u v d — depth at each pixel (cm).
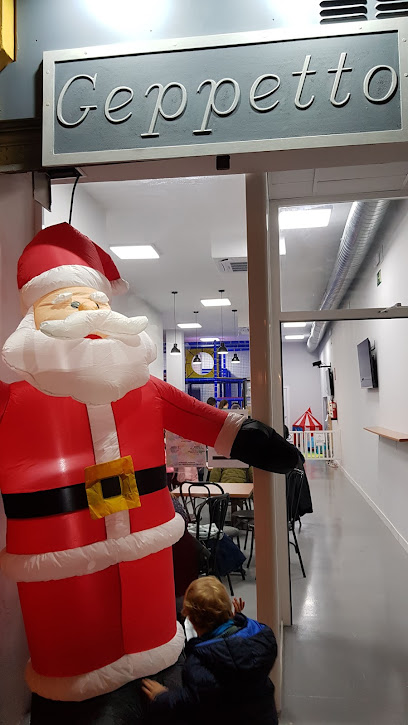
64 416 174
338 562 462
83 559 164
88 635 167
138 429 183
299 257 423
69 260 183
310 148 193
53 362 166
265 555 233
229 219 512
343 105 193
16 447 172
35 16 217
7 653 204
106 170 215
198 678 147
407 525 484
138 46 201
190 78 199
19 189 224
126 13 213
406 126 190
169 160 202
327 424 941
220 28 208
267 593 233
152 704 153
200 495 398
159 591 180
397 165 315
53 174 220
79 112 202
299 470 431
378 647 312
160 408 194
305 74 195
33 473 170
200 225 529
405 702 254
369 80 193
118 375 172
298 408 1245
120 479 174
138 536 173
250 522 443
